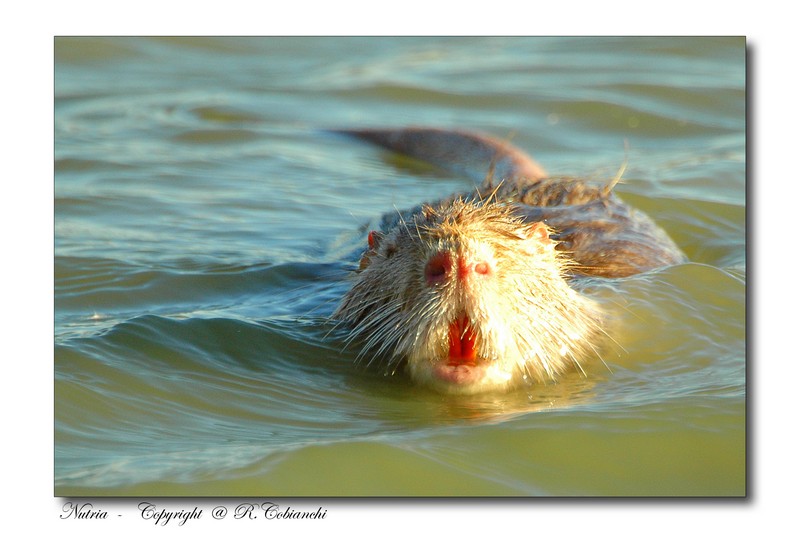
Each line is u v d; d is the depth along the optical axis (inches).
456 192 733.9
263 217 765.3
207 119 1047.0
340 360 501.4
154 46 1311.5
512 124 1025.5
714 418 427.8
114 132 991.0
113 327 512.7
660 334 520.4
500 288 454.3
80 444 402.9
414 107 1093.8
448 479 380.8
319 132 1023.0
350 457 390.9
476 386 461.4
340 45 1338.6
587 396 462.3
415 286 461.1
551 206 689.0
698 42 1261.1
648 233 656.4
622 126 1013.2
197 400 447.8
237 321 534.0
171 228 728.3
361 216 772.6
